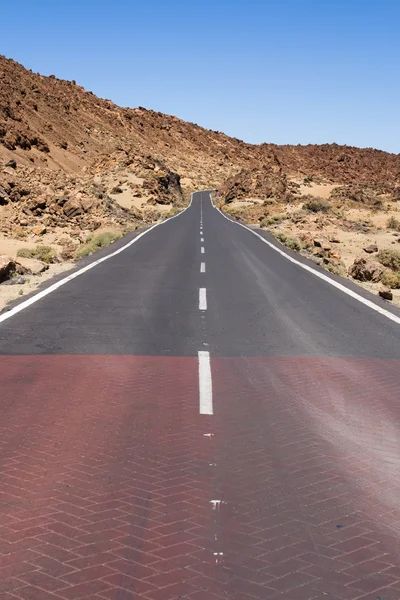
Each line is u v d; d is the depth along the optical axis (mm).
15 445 6316
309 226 54125
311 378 9047
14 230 41375
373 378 9086
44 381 8617
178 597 3848
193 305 15078
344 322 13305
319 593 3922
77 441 6457
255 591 3930
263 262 25047
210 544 4480
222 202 107062
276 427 7008
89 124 182500
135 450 6250
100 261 24016
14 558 4234
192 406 7676
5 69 176500
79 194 57250
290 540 4555
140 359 9945
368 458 6164
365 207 95125
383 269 23516
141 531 4641
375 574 4137
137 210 73312
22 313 13438
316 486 5504
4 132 118500
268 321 13312
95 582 3979
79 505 5039
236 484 5516
